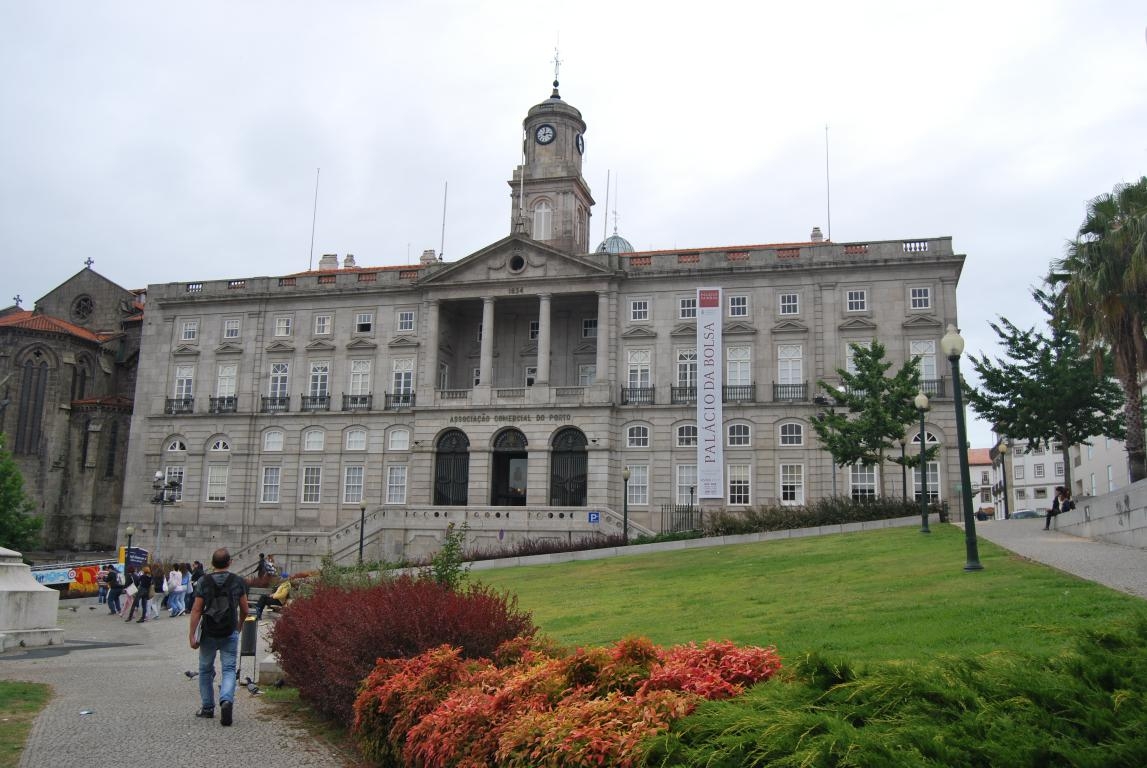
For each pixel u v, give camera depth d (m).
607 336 60.38
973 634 13.85
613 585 30.23
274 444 66.62
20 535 63.41
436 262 69.81
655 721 7.69
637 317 61.50
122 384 81.94
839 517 44.66
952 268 57.38
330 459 65.19
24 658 21.34
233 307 69.38
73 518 74.56
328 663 13.26
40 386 75.19
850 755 6.11
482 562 45.56
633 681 9.09
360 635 12.95
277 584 43.31
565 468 59.94
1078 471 80.62
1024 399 51.31
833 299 58.66
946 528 37.94
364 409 65.00
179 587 37.72
